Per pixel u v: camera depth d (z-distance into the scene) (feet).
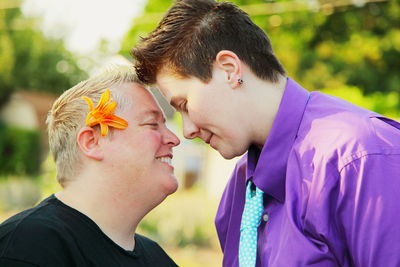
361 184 5.94
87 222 6.62
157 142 7.04
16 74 81.20
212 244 30.73
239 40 6.90
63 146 6.98
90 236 6.55
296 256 6.12
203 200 42.73
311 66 35.24
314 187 6.17
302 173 6.38
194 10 7.01
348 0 34.24
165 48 6.90
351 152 6.08
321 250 6.05
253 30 7.06
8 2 77.05
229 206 7.98
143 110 7.01
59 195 6.98
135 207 7.00
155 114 7.16
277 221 6.76
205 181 53.01
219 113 6.78
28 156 71.87
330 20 35.86
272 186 6.77
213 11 7.00
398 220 5.79
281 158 6.71
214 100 6.77
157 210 35.35
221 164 44.42
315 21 35.40
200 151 64.95
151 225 33.12
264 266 6.64
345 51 35.40
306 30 35.76
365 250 5.87
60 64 86.53
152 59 6.98
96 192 6.84
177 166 66.28
